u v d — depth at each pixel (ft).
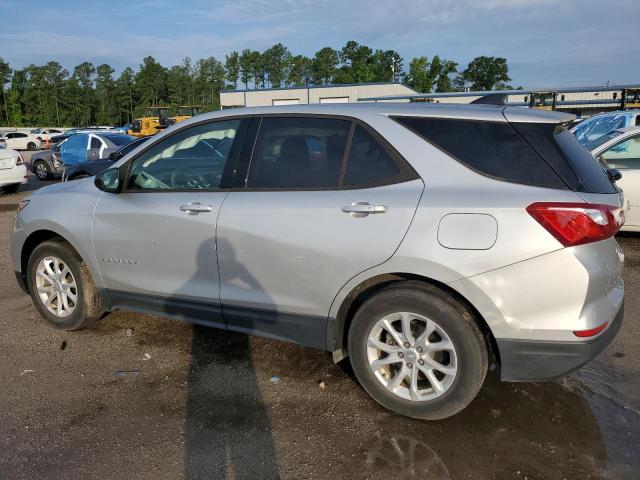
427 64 275.59
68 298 14.02
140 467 8.80
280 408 10.51
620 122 29.99
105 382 11.56
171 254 11.93
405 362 9.87
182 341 13.60
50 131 177.06
